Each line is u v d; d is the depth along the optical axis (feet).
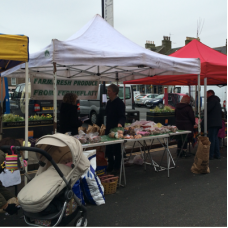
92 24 17.71
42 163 9.50
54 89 13.42
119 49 15.39
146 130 16.81
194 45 25.00
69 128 16.55
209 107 20.51
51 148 9.57
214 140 21.17
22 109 29.81
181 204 12.64
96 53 13.66
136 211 11.90
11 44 10.98
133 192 14.26
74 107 16.61
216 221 10.89
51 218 8.08
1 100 20.61
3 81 20.94
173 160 20.17
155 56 15.56
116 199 13.32
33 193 7.89
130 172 18.03
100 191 12.65
